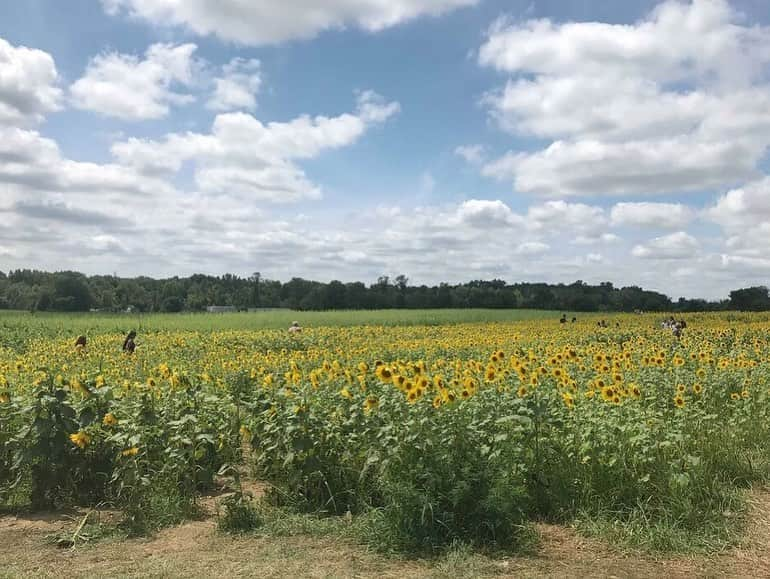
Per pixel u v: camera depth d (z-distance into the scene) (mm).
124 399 8086
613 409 7207
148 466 7164
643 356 12453
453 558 5238
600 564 5184
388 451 6027
